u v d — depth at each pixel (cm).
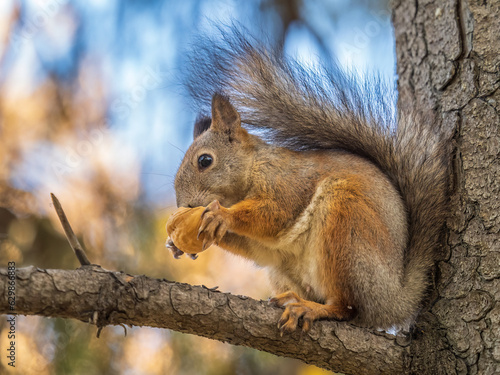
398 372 751
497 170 830
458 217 842
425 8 970
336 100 1003
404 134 938
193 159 1009
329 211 862
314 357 743
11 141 1370
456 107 888
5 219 1237
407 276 845
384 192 880
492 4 894
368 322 830
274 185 936
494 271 795
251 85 1030
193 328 687
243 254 981
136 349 1228
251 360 1282
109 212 1315
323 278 854
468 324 786
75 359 1141
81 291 628
